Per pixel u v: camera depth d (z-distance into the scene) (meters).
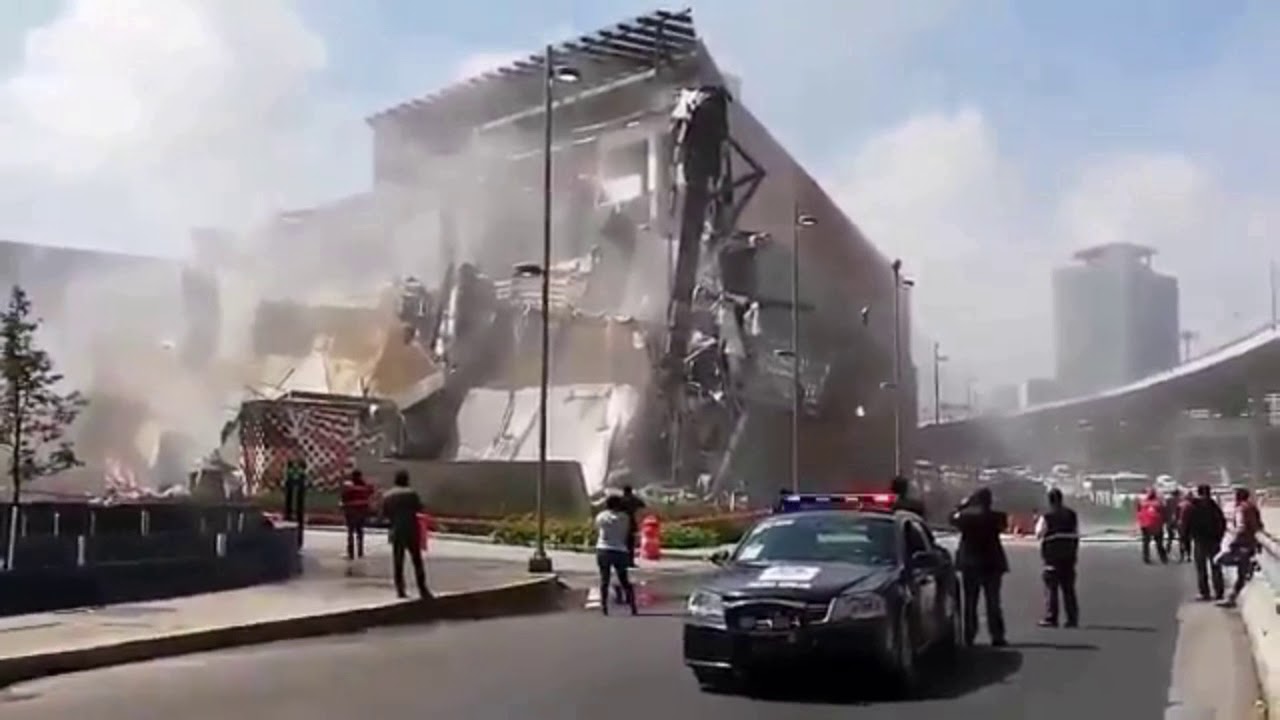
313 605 19.45
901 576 12.67
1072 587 18.84
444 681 13.20
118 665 14.59
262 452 51.56
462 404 62.72
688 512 48.09
